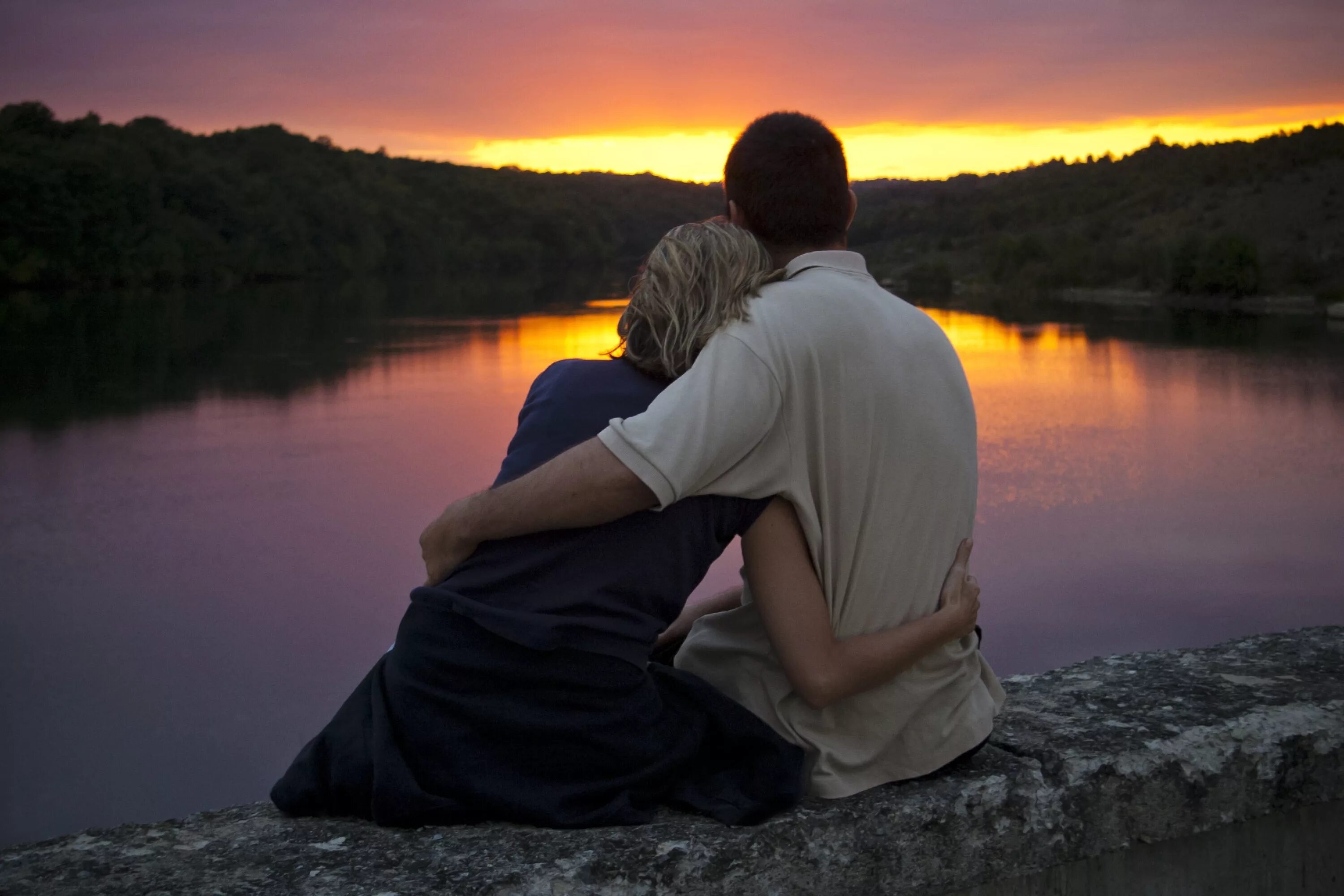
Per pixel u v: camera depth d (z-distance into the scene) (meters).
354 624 12.18
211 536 16.55
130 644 11.55
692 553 1.22
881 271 93.12
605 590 1.20
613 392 1.27
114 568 14.77
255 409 30.44
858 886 1.24
